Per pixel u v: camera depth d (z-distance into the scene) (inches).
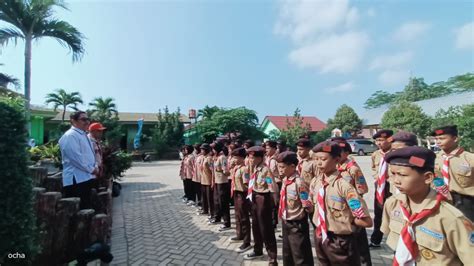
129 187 448.1
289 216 131.1
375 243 181.2
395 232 79.4
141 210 299.4
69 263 139.5
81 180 185.0
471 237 63.4
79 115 190.5
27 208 114.0
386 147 172.2
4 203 107.9
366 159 902.4
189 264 164.1
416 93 1850.4
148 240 205.9
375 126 1405.0
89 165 190.7
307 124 1212.5
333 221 104.9
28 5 410.6
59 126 923.4
